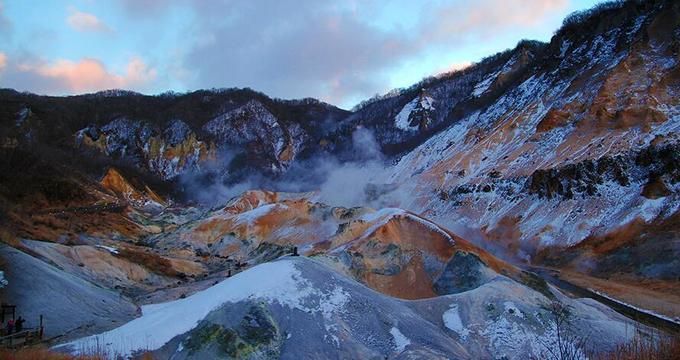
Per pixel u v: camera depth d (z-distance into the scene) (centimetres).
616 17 12600
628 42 11462
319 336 3375
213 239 10569
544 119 11131
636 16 12112
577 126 10200
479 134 13312
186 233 10719
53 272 4981
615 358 3022
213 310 3497
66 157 16188
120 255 7369
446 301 4144
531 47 18562
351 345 3384
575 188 8600
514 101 13675
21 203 10150
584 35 13412
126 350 3278
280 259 4012
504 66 18762
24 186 11025
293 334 3359
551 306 4056
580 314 4269
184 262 8206
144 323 3662
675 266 6194
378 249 5834
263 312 3425
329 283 3819
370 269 5594
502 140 12125
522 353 3597
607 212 7931
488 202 10050
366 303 3744
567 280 6378
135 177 19538
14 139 13662
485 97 16788
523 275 5294
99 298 5062
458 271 5306
